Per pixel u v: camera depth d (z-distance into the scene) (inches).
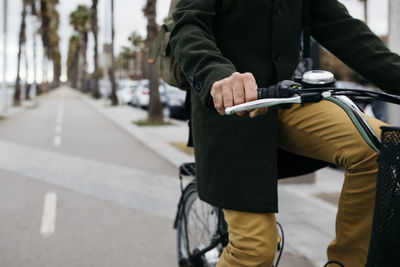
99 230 164.2
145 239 155.3
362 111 60.4
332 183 229.3
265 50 66.5
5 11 797.2
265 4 64.9
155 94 599.5
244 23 65.1
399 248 44.6
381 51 67.6
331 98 56.0
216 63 52.7
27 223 171.6
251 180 62.5
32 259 135.7
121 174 270.5
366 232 61.6
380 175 46.1
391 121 158.2
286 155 72.6
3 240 152.4
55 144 406.6
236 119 62.8
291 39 68.6
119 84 1318.9
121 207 195.9
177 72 68.4
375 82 68.7
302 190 213.9
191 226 101.9
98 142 423.5
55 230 163.5
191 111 71.7
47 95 2124.8
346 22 70.5
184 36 58.1
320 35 73.3
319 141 62.1
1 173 269.1
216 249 92.2
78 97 1893.5
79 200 207.3
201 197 67.7
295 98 45.8
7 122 641.6
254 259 65.3
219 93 47.8
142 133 488.7
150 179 256.4
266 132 62.6
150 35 586.6
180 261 104.3
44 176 261.3
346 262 65.8
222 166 64.0
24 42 1093.1
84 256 138.8
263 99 45.1
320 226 160.1
